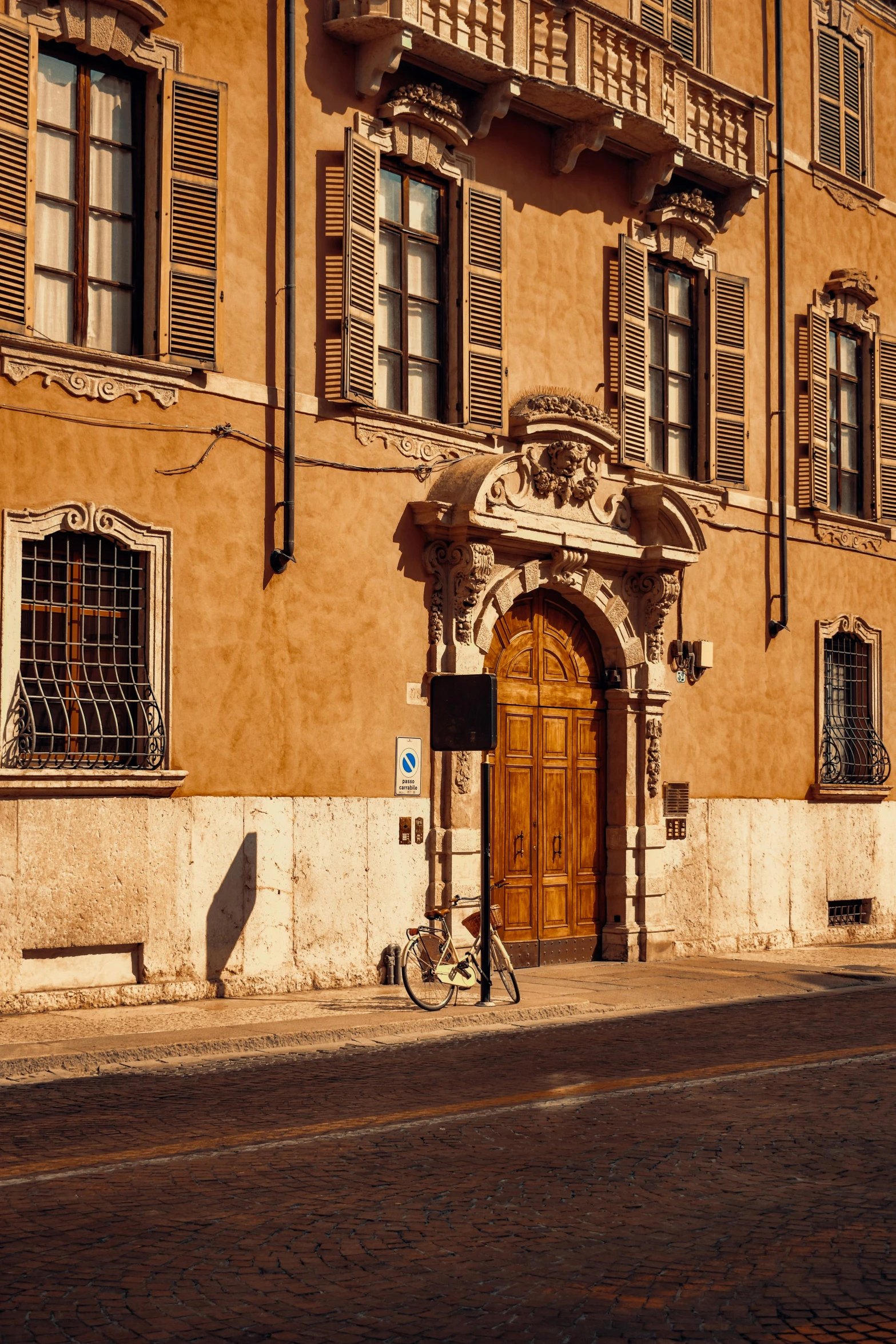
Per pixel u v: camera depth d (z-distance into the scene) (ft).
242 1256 18.58
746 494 63.72
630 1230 19.89
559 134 55.83
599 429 55.47
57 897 39.96
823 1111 28.22
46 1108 28.58
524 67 52.54
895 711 71.72
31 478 40.19
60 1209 20.80
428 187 52.03
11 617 39.65
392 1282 17.65
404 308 50.78
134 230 43.70
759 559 64.28
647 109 56.70
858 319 70.74
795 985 50.83
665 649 58.85
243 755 44.73
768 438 65.21
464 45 50.80
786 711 65.21
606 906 56.95
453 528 50.08
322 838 46.62
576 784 55.98
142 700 42.52
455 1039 38.17
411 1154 24.40
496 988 47.75
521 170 54.90
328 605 47.26
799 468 66.85
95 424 41.60
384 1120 27.22
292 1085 31.22
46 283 41.75
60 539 41.34
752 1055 35.17
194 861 43.19
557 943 54.85
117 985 41.52
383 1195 21.65
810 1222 20.40
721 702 61.87
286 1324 16.14
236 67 45.68
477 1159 24.04
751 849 62.75
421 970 44.78
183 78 43.91
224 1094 30.14
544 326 55.26
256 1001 42.78
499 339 52.75
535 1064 33.81
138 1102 29.32
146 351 43.52
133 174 43.78
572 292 56.49
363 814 47.80
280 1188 22.06
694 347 62.34
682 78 58.90
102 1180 22.53
